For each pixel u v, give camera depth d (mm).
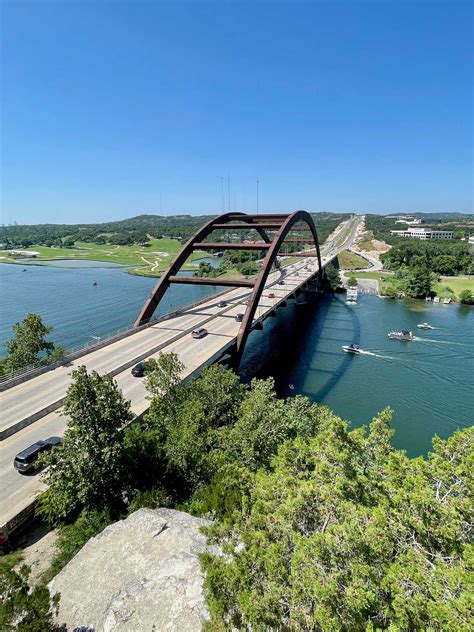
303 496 14031
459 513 13227
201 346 47062
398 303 108812
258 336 79062
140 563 18125
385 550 12070
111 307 104375
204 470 26078
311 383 55594
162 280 59062
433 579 10930
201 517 21969
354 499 14281
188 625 14023
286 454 17797
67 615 16016
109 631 14320
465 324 85750
